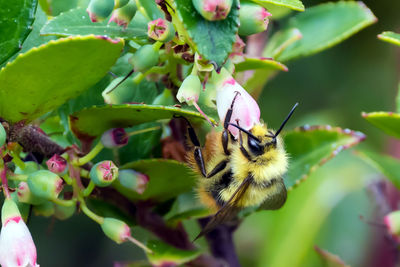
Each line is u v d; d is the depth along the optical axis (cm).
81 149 17
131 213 18
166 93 17
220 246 19
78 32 16
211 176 18
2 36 16
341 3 20
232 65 16
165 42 15
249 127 15
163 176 17
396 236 19
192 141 18
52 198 16
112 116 16
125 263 19
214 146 18
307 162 19
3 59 16
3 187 15
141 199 18
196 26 15
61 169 16
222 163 18
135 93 16
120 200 18
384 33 16
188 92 15
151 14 16
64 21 16
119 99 16
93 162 18
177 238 18
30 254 15
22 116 16
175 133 18
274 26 20
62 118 17
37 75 15
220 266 19
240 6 15
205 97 16
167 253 17
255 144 18
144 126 18
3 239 15
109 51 15
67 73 15
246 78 19
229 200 17
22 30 16
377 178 22
